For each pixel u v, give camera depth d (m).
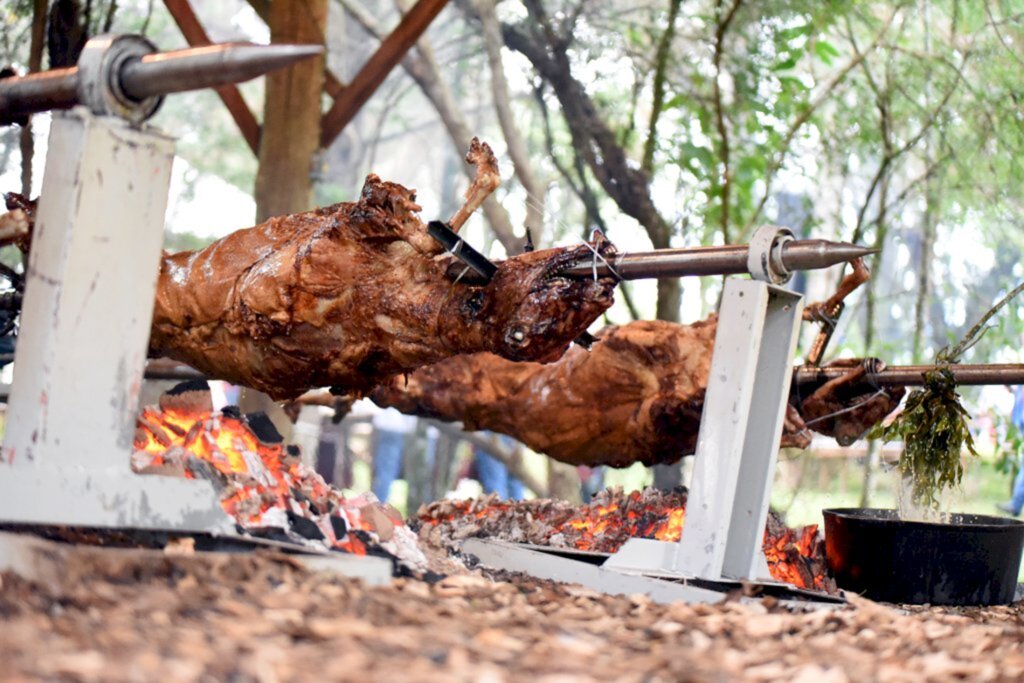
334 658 2.59
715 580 4.32
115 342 3.44
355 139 15.90
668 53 9.32
